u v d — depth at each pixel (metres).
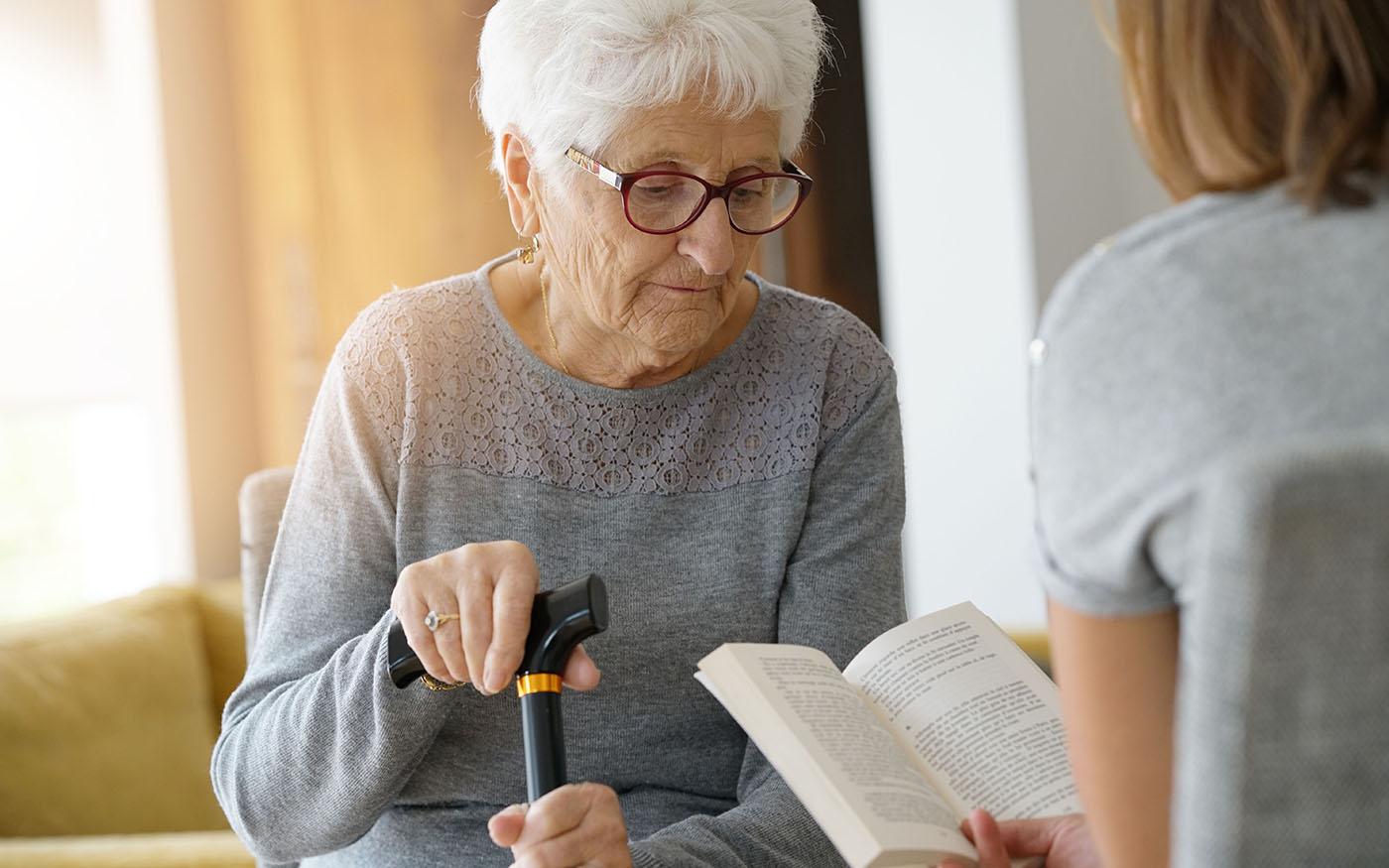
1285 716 0.64
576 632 1.12
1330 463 0.62
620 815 1.08
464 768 1.41
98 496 3.51
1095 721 0.80
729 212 1.33
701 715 1.45
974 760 1.17
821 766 1.04
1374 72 0.76
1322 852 0.65
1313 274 0.73
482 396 1.45
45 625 2.83
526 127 1.37
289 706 1.36
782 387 1.48
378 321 1.48
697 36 1.26
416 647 1.19
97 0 3.48
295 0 3.45
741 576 1.45
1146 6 0.83
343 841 1.38
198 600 3.16
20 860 2.00
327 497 1.45
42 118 3.38
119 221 3.51
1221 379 0.72
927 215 3.06
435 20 3.37
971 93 2.97
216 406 3.57
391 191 3.41
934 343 3.07
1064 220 2.97
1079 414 0.77
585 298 1.37
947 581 3.11
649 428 1.46
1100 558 0.77
